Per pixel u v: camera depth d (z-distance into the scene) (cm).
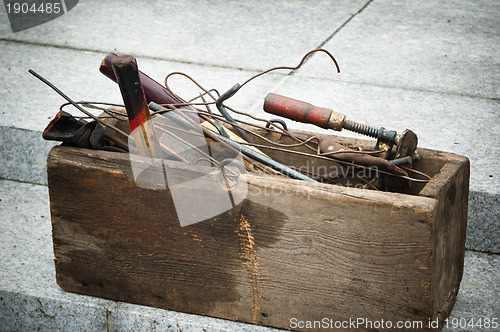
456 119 263
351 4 413
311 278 166
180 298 182
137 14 396
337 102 279
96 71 316
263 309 175
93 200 177
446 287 176
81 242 184
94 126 178
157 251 177
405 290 159
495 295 195
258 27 372
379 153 183
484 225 214
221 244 171
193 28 371
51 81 304
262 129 196
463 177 176
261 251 168
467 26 370
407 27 370
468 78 303
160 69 313
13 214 241
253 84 297
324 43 347
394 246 155
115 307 187
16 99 284
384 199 153
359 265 161
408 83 298
